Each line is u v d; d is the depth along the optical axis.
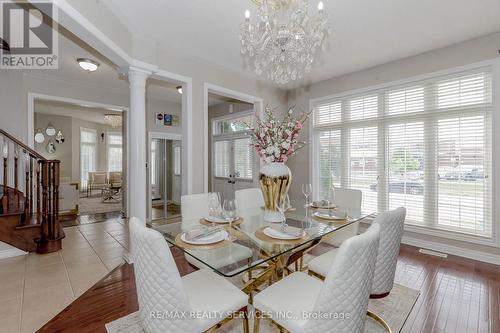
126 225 4.89
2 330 1.86
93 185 8.84
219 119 6.27
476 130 3.14
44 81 4.36
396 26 2.82
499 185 2.97
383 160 3.91
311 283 1.65
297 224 2.30
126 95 5.42
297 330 1.31
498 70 2.95
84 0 2.07
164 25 2.81
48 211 3.38
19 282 2.57
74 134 8.67
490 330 1.85
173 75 3.39
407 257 3.19
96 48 2.48
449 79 3.31
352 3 2.41
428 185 3.50
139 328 1.88
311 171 4.76
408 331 1.85
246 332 1.59
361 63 3.84
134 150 3.04
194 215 2.65
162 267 1.23
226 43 3.23
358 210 2.86
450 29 2.89
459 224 3.28
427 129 3.50
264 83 4.68
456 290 2.41
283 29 2.47
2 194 3.73
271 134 2.31
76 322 1.96
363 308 1.30
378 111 3.96
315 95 4.71
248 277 2.48
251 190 3.32
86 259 3.18
